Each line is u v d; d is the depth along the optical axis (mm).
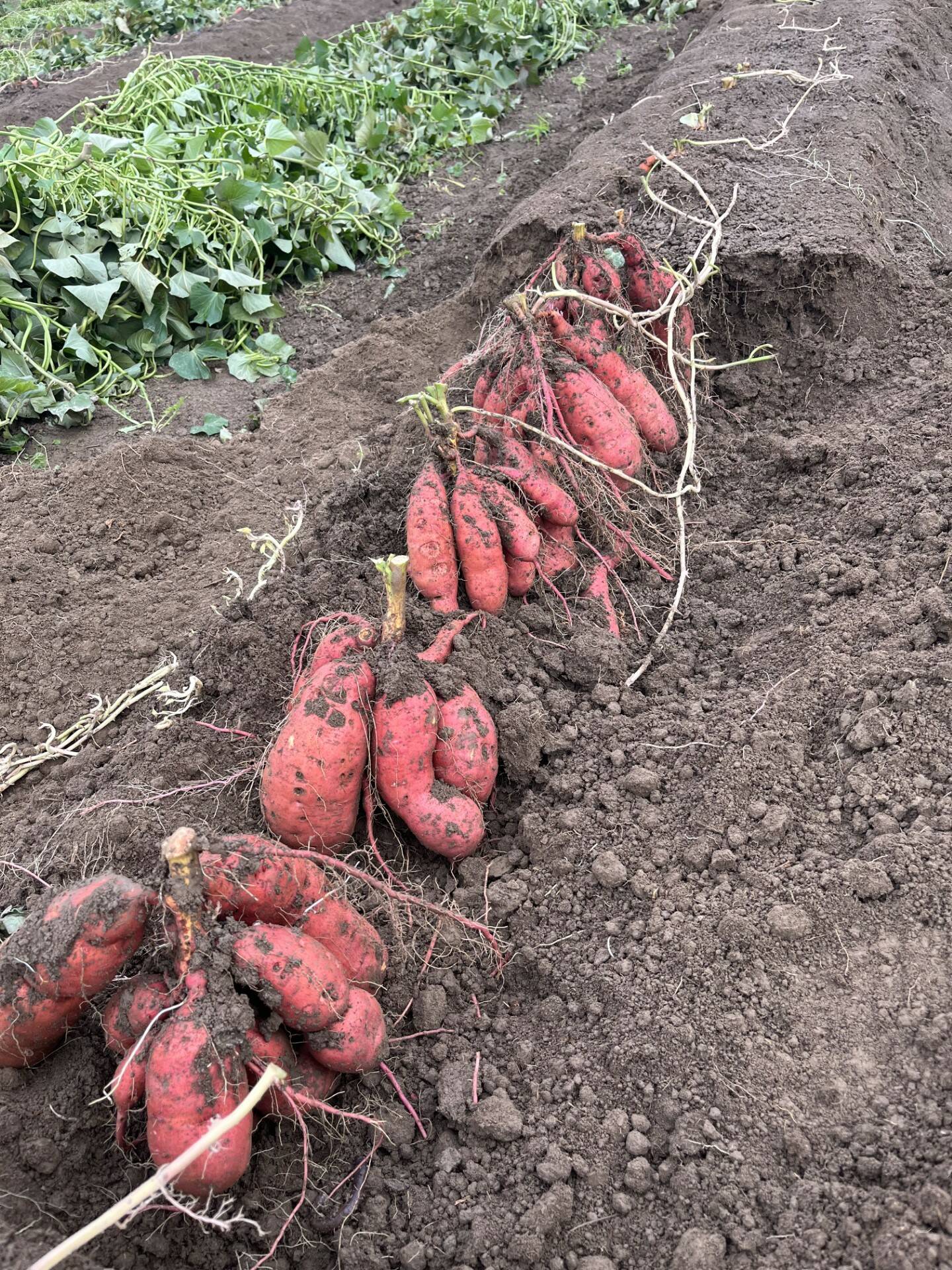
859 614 979
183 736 964
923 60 1911
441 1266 660
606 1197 668
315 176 1997
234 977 644
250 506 1300
